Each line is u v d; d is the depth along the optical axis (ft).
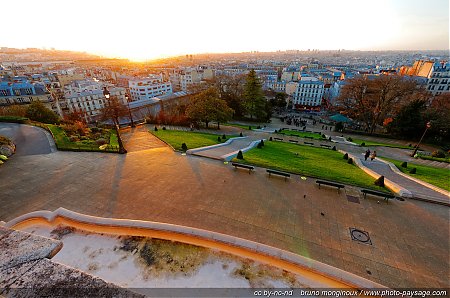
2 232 9.41
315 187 47.47
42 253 8.39
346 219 37.40
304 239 32.17
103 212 36.32
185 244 26.48
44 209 36.86
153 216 35.58
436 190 49.65
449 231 35.65
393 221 37.55
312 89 288.30
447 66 254.06
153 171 52.21
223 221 35.04
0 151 58.90
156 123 135.03
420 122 123.85
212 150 71.10
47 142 72.95
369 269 27.66
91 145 73.56
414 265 28.63
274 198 42.45
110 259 24.48
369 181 52.11
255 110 172.35
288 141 107.34
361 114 157.79
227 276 22.62
